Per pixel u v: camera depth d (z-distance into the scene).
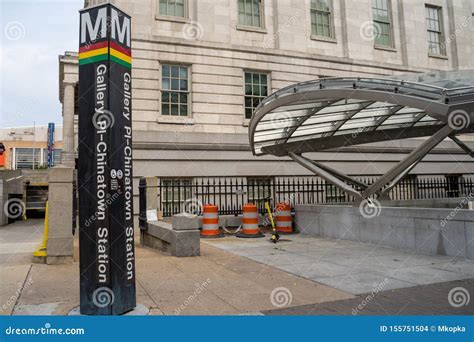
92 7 5.16
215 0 18.84
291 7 20.39
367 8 22.30
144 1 17.41
